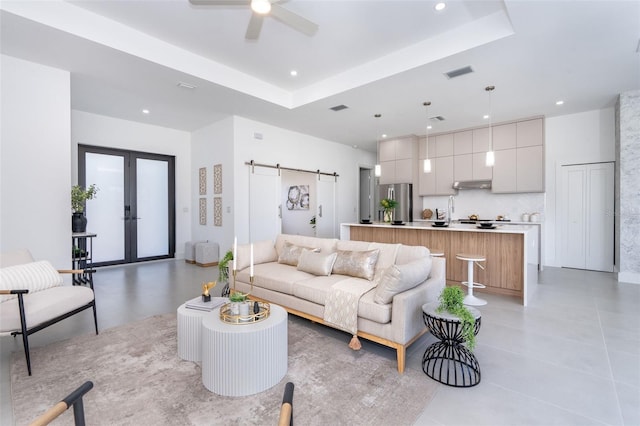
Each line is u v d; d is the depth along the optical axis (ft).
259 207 20.54
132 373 7.23
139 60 11.53
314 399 6.27
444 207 23.82
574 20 9.09
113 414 5.79
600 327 9.83
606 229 17.90
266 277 10.78
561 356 7.98
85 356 8.02
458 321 6.77
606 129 17.67
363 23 10.59
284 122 20.40
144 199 21.50
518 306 11.96
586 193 18.44
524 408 5.97
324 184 25.81
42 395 6.39
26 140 11.68
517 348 8.43
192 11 10.08
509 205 21.02
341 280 9.86
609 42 10.29
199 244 20.06
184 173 23.22
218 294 13.65
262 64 13.80
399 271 7.57
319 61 13.50
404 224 17.71
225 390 6.42
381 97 15.48
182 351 7.88
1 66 11.16
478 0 9.43
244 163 19.69
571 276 16.79
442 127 21.53
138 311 11.46
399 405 6.08
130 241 20.85
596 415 5.75
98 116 19.04
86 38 10.10
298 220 27.25
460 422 5.59
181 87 14.20
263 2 7.59
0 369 7.40
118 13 10.25
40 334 9.39
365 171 31.94
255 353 6.47
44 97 12.01
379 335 7.76
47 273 9.16
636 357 7.90
